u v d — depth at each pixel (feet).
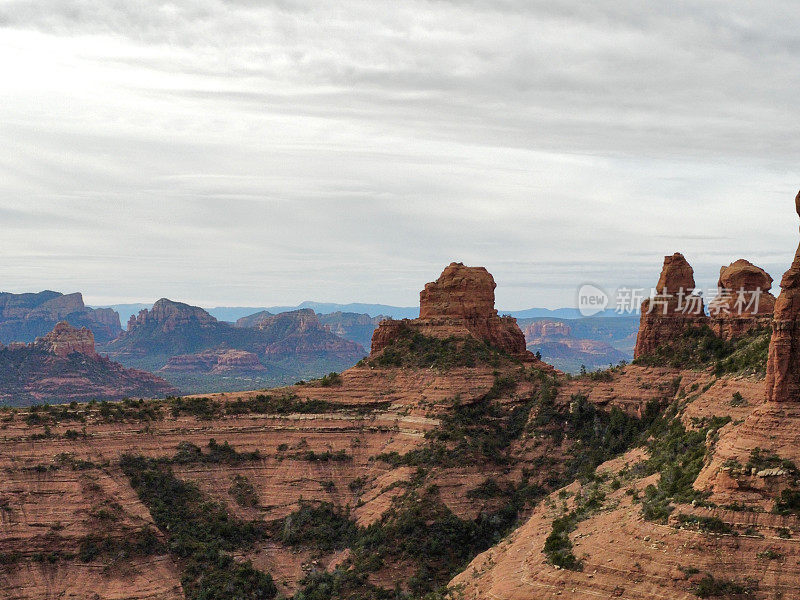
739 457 496.64
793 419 494.59
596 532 539.29
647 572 483.92
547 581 517.55
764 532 470.80
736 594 458.50
